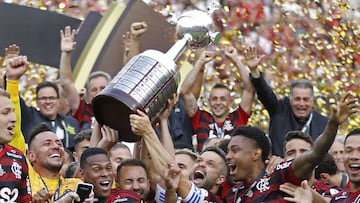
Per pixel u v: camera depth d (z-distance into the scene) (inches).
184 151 767.1
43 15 903.7
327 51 1105.4
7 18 896.9
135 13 882.8
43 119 836.6
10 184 662.5
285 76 1099.3
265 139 703.1
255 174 700.7
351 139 687.1
